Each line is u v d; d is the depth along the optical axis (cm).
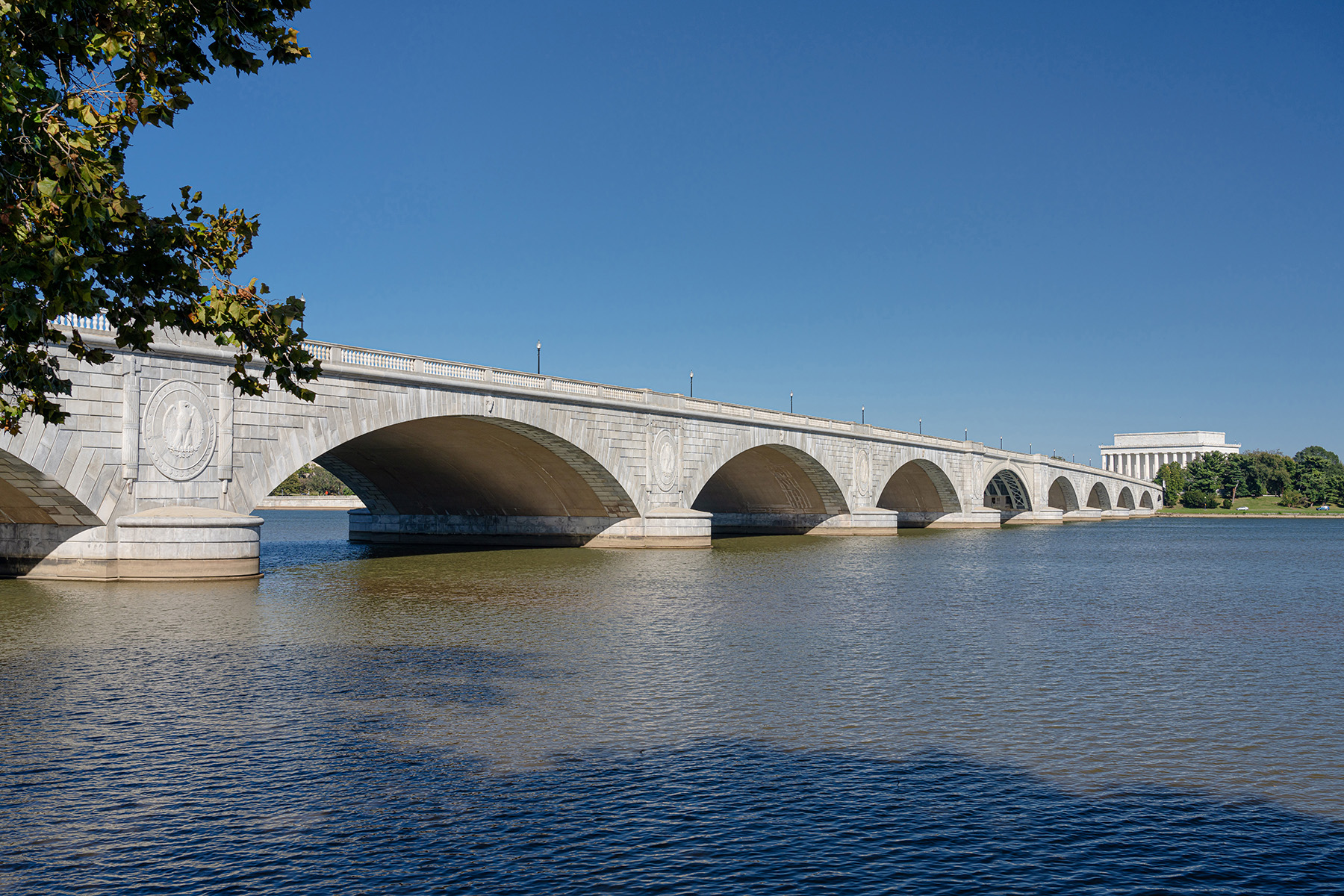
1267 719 2052
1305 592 4775
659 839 1361
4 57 1248
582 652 2753
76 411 3859
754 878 1240
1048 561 6856
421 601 3878
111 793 1531
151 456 4109
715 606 3853
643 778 1612
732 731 1909
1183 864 1302
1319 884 1246
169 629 3053
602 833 1377
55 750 1758
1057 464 16262
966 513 12925
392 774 1623
